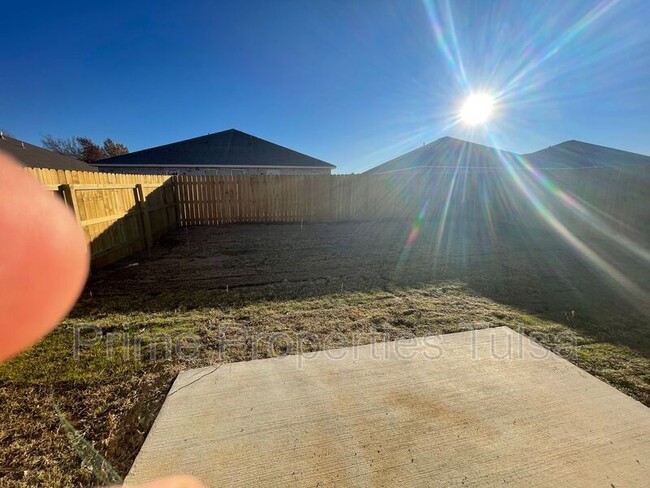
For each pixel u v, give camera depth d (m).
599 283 4.26
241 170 16.05
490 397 1.99
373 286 4.18
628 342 2.69
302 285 4.21
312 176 10.13
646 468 1.49
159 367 2.34
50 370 2.27
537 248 6.43
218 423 1.78
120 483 1.44
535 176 8.85
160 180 7.75
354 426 1.76
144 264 5.23
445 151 15.05
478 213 10.74
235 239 7.45
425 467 1.51
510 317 3.21
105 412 1.88
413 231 8.60
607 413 1.84
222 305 3.51
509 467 1.50
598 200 7.46
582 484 1.41
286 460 1.55
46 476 1.47
